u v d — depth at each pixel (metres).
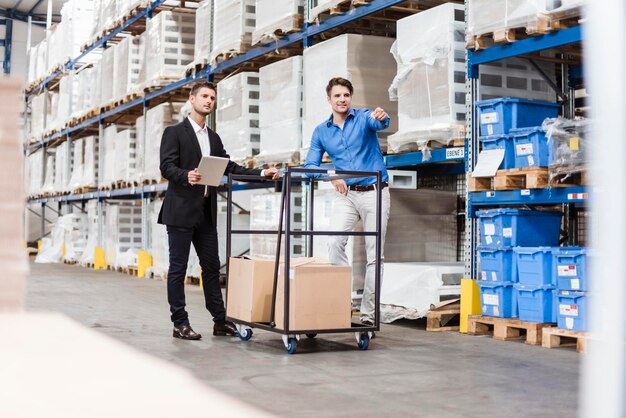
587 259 4.80
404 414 3.18
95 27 14.80
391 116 7.09
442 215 7.27
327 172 4.93
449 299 6.06
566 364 4.40
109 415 3.13
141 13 12.17
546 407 3.32
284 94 7.84
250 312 5.14
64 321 6.43
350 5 7.11
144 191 12.01
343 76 6.90
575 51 6.05
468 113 5.88
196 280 10.94
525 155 5.34
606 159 2.48
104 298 8.59
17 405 3.32
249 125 8.73
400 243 7.00
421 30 6.23
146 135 11.70
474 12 5.66
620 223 2.44
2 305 6.86
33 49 20.34
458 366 4.34
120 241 13.48
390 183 7.08
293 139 7.67
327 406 3.32
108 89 13.48
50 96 18.97
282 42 8.16
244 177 5.44
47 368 4.25
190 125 5.51
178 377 3.99
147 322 6.42
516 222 5.41
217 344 5.18
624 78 2.53
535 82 6.25
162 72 10.88
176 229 5.40
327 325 4.87
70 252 15.68
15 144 6.88
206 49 9.85
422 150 6.20
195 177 5.07
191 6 12.01
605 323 2.39
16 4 25.22
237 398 3.48
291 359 4.58
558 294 5.00
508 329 5.41
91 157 14.91
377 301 5.04
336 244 5.70
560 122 5.09
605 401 2.34
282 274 4.92
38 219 22.23
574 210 6.45
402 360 4.55
